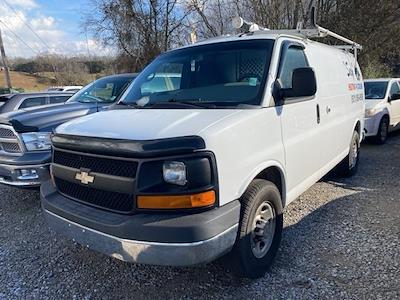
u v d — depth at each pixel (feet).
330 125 16.03
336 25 72.02
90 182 9.65
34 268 12.23
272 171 11.85
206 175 8.71
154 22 81.30
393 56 81.92
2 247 13.79
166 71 13.37
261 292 10.39
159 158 8.59
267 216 11.28
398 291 10.11
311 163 14.19
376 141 32.30
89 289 10.96
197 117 9.91
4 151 17.43
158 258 8.60
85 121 11.14
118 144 8.90
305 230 14.21
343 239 13.33
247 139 9.99
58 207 10.36
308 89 11.32
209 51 13.14
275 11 69.72
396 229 13.94
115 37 83.41
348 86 19.16
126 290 10.84
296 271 11.37
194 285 10.91
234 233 9.36
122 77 22.54
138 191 8.73
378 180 20.75
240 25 15.31
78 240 9.94
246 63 12.09
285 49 12.80
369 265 11.48
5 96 35.04
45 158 16.37
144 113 10.95
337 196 18.07
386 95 33.71
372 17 71.82
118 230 8.86
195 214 8.64
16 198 19.21
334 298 9.98
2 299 10.54
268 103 11.15
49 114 17.57
